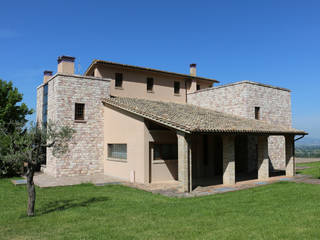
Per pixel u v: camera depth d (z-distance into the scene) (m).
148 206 9.95
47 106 21.11
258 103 22.88
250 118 22.02
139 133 15.87
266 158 17.44
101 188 13.88
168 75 25.31
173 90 25.86
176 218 8.44
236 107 22.48
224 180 15.03
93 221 8.22
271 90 24.22
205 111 20.41
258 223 7.78
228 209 9.41
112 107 18.86
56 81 18.70
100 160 19.75
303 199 10.78
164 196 11.83
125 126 17.27
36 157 9.30
